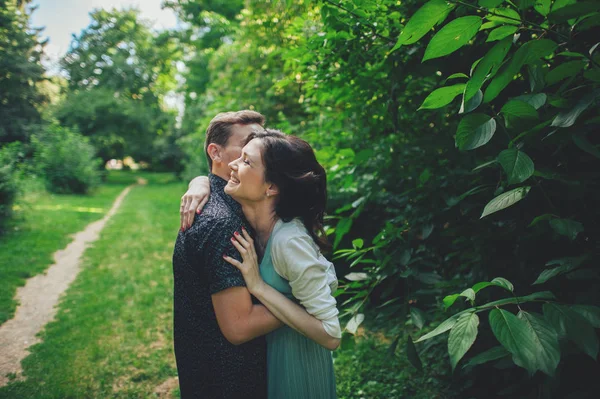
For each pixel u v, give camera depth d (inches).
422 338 46.5
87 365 141.8
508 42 39.3
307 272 50.1
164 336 165.3
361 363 129.6
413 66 78.7
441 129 84.5
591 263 56.3
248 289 50.3
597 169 60.4
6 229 339.6
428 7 38.7
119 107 1036.5
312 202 54.6
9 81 814.5
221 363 51.4
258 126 62.9
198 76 778.8
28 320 185.2
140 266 267.1
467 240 79.6
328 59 90.0
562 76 48.0
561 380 58.2
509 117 51.6
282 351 54.0
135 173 1288.1
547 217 54.2
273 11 229.3
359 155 85.4
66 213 455.2
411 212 85.8
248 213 55.3
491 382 89.3
